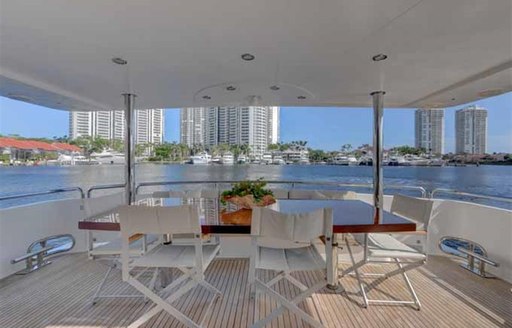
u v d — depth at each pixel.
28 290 2.43
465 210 3.03
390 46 2.15
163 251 2.07
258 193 2.16
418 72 2.70
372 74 2.77
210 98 3.75
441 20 1.76
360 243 2.40
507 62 2.43
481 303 2.22
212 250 2.12
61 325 1.94
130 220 1.67
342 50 2.22
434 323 1.96
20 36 1.98
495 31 1.90
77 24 1.82
